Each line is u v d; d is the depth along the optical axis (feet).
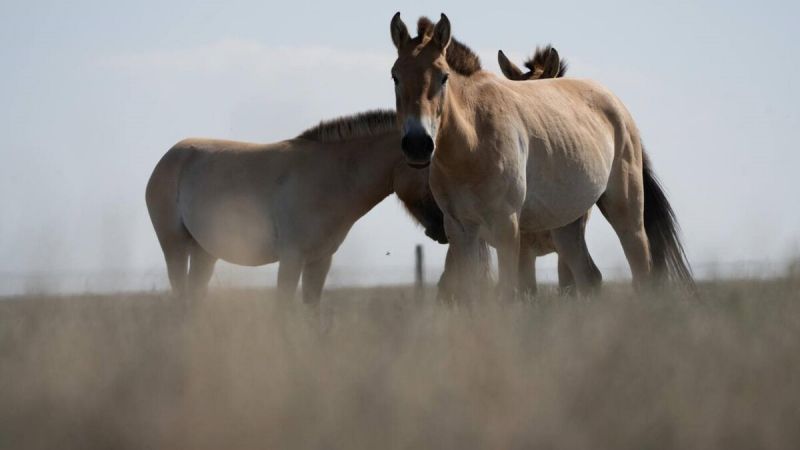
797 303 38.09
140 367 24.58
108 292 44.34
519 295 52.29
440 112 42.06
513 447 18.30
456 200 45.85
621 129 55.42
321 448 18.31
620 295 45.65
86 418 19.71
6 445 18.75
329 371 24.34
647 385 22.17
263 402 20.59
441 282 54.39
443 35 42.52
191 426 19.49
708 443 18.48
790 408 20.31
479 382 22.50
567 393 21.40
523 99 48.52
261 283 44.27
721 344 26.84
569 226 56.70
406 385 21.79
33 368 25.14
